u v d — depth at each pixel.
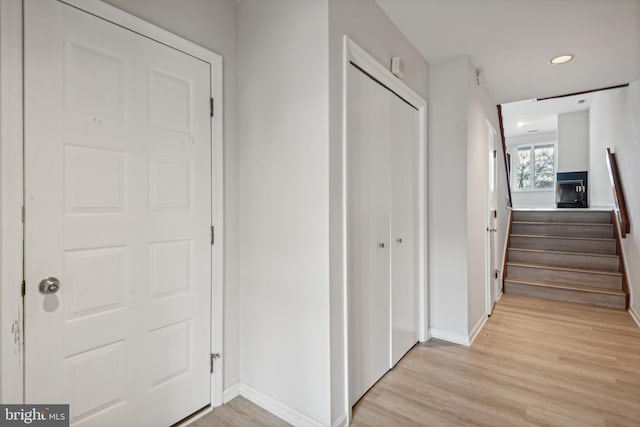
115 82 1.40
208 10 1.79
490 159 3.60
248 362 1.92
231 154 1.92
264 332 1.83
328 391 1.56
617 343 2.62
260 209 1.84
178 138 1.63
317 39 1.58
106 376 1.38
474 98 2.82
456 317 2.68
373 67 1.93
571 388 1.98
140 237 1.49
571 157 6.62
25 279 1.16
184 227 1.66
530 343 2.65
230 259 1.92
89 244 1.32
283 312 1.74
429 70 2.79
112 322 1.40
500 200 4.23
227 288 1.90
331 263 1.57
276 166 1.76
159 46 1.55
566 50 2.54
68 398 1.27
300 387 1.67
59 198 1.24
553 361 2.34
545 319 3.20
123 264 1.43
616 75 3.03
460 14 2.05
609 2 1.92
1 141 1.10
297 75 1.66
